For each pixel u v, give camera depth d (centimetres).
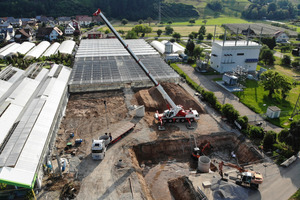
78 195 2970
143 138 4159
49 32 13575
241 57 7844
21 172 2830
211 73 7781
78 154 3741
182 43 12738
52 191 3025
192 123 4666
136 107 5241
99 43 10381
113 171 3381
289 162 3506
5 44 11819
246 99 5841
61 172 3234
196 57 9294
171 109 4628
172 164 3838
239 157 3984
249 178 3041
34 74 6022
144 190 3120
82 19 19862
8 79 5700
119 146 3938
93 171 3378
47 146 3538
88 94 5909
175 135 4244
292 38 13038
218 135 4272
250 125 4525
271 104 5584
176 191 3291
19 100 4691
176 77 6325
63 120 4741
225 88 6419
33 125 3709
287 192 3025
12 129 3672
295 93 6250
